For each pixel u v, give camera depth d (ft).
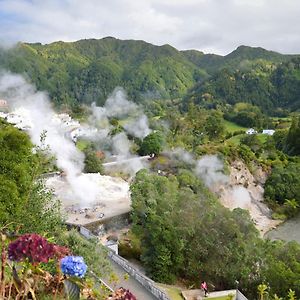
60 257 20.63
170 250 119.75
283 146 369.50
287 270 102.53
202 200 137.90
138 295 86.58
